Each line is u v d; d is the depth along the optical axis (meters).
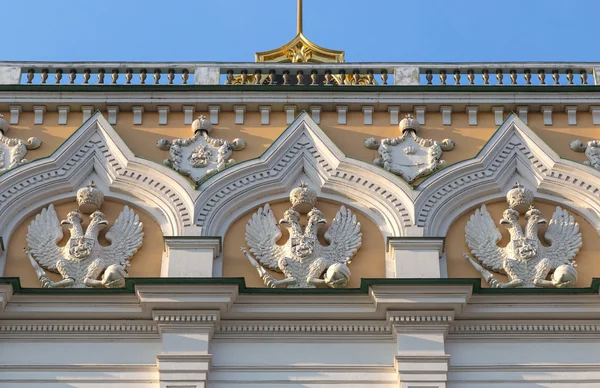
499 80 37.56
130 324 32.91
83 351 32.69
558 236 34.47
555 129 36.41
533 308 32.94
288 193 35.25
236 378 32.31
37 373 32.34
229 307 32.81
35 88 36.62
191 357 32.16
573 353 32.66
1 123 36.22
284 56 40.56
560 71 37.81
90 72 37.75
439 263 33.75
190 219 34.44
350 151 35.91
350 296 33.03
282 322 32.97
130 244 34.31
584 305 32.97
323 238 34.47
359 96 36.66
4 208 34.66
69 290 32.94
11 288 32.78
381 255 34.16
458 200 34.94
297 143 35.94
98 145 35.94
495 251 34.16
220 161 35.53
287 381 32.28
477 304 33.00
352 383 32.28
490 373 32.38
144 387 32.25
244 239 34.44
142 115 36.59
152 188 35.12
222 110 36.69
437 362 32.12
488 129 36.34
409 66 37.66
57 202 35.09
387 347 32.75
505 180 35.44
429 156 35.62
